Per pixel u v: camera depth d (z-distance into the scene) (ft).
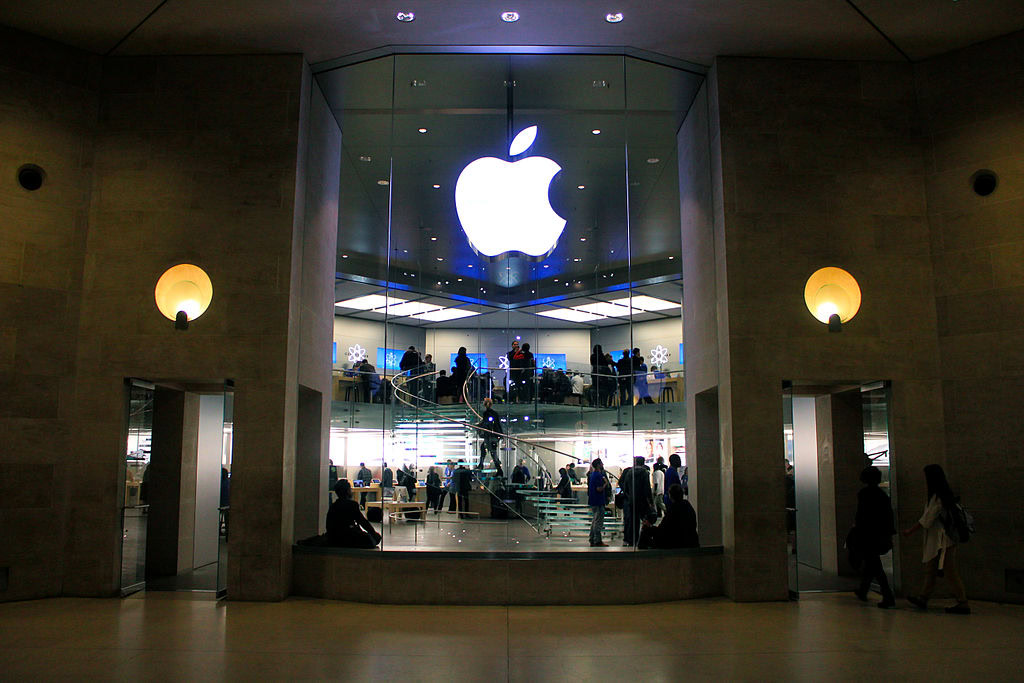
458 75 40.27
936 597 35.09
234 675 21.80
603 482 37.35
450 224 41.93
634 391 41.65
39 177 35.86
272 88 37.32
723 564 36.04
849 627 28.84
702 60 38.34
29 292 34.76
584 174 41.47
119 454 34.88
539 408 42.63
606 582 34.14
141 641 26.11
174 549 40.93
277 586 34.14
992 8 33.63
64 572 34.32
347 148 41.52
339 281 42.57
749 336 35.91
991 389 35.01
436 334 43.27
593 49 37.47
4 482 33.35
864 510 33.78
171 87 37.40
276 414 34.96
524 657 24.20
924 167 37.76
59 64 36.52
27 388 34.22
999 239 35.65
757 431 35.35
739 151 37.24
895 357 36.27
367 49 37.37
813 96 37.96
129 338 35.50
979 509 34.71
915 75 38.47
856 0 32.81
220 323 35.60
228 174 36.70
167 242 36.19
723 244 36.78
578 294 42.19
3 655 24.08
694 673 22.26
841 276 36.65
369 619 30.40
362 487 39.81
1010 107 36.04
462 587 33.99
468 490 38.27
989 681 21.38
